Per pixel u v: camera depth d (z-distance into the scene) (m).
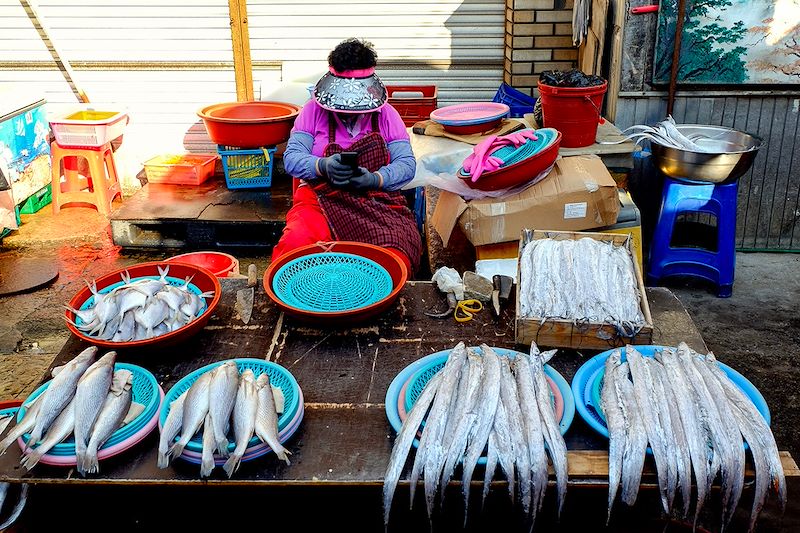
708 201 4.80
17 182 6.21
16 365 4.38
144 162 6.54
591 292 2.89
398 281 3.21
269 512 2.96
